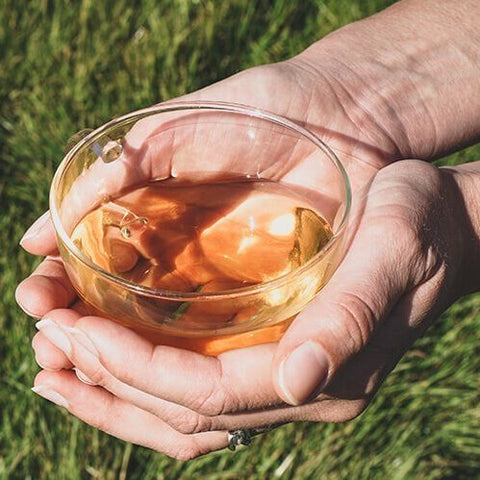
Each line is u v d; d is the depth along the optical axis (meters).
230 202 0.45
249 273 0.42
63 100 0.72
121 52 0.75
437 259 0.47
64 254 0.42
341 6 0.78
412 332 0.48
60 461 0.61
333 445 0.62
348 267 0.45
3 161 0.71
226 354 0.44
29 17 0.75
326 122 0.54
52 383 0.49
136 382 0.43
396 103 0.56
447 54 0.57
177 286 0.42
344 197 0.43
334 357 0.42
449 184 0.50
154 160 0.46
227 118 0.46
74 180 0.43
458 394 0.64
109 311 0.41
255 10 0.78
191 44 0.75
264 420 0.48
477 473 0.63
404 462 0.62
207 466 0.62
